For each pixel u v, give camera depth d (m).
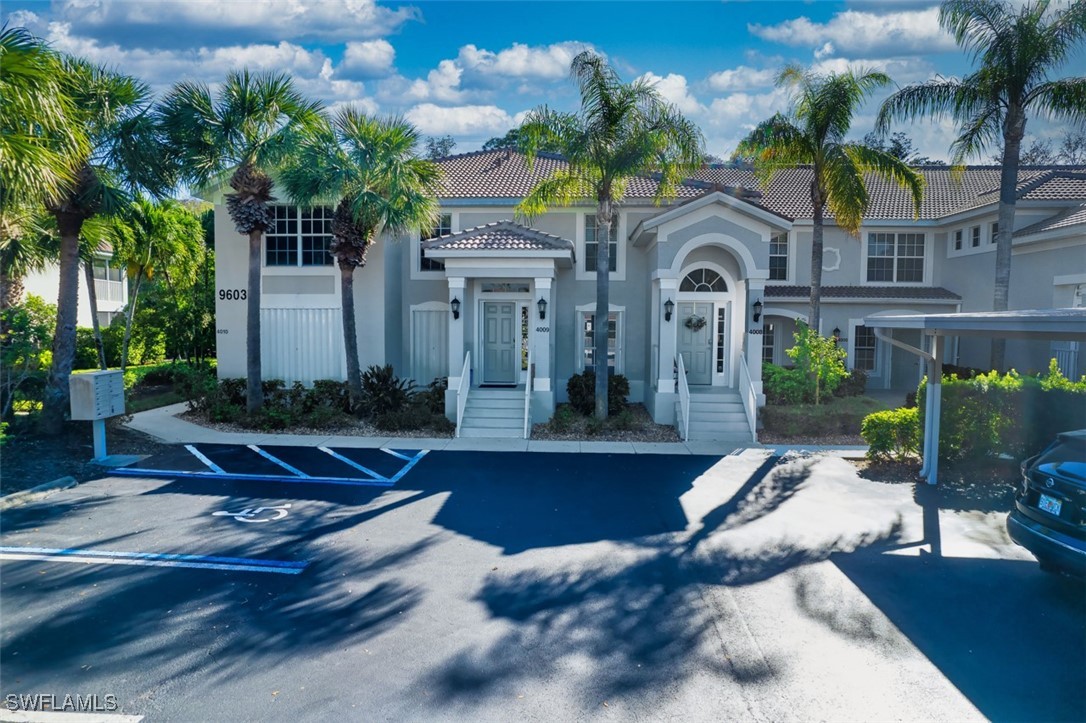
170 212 23.03
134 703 4.63
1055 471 6.39
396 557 7.44
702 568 7.20
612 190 16.11
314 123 15.38
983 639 5.62
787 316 22.00
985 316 8.41
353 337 16.39
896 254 23.16
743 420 15.62
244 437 14.50
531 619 5.94
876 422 12.33
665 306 16.25
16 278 16.61
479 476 11.41
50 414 12.87
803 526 8.72
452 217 19.72
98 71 13.33
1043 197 19.03
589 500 9.94
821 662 5.24
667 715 4.53
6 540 7.89
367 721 4.44
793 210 22.81
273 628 5.72
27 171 10.06
